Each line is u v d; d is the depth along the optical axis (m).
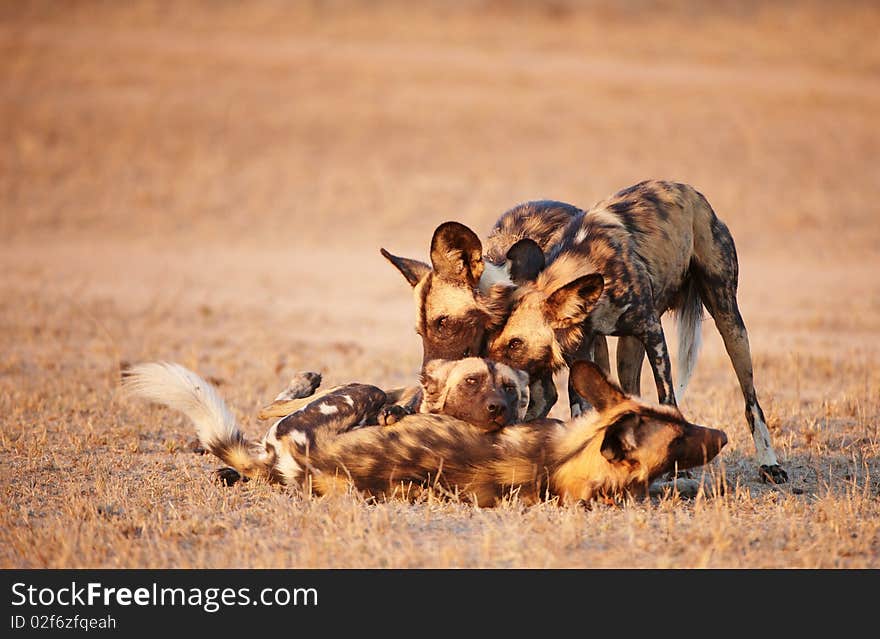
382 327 44.69
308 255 64.25
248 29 126.69
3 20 122.56
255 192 78.19
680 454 18.69
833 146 90.75
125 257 62.81
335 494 19.19
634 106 101.81
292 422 19.88
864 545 16.75
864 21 145.38
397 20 134.00
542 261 21.17
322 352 37.91
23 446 23.48
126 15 128.00
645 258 21.53
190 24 127.06
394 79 109.00
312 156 86.69
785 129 95.44
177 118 93.88
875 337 41.66
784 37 135.00
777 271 59.28
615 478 18.70
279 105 99.56
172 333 41.78
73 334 40.66
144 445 24.22
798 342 40.19
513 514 18.34
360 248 66.00
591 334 21.12
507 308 20.03
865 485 20.14
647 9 147.00
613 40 129.75
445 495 19.00
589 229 21.31
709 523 17.73
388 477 19.09
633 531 17.30
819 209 73.69
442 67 113.81
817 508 18.67
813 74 117.44
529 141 91.06
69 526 17.92
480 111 99.00
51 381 31.17
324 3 139.50
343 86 106.25
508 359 20.09
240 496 19.75
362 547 16.84
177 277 57.03
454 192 78.00
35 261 60.53
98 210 73.31
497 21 136.25
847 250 64.75
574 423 19.05
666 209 22.30
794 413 26.94
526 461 18.84
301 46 120.94
